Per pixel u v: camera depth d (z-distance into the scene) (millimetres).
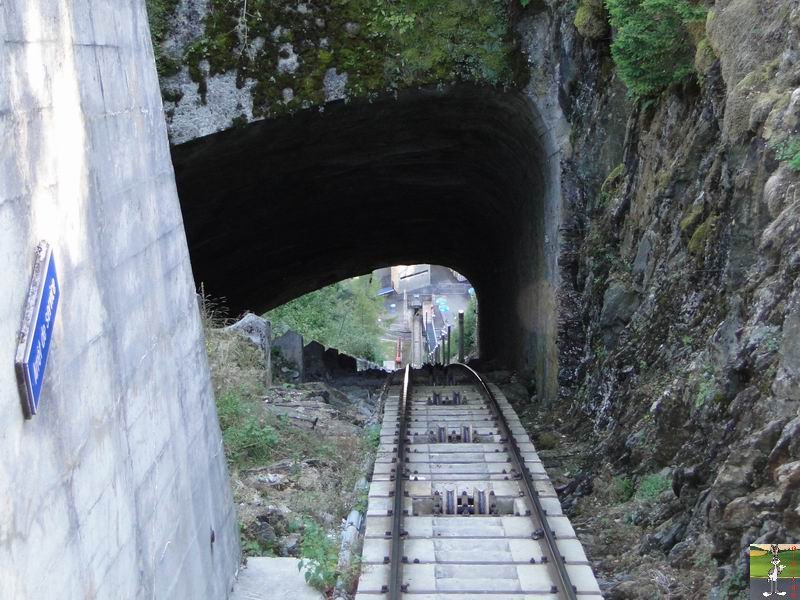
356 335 45875
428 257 33281
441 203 25156
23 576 3174
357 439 13430
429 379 21641
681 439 9719
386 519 9766
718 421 8492
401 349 59469
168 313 6480
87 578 3963
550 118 16438
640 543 9102
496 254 27047
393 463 11945
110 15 5402
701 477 8562
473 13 15898
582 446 13484
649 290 12508
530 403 18438
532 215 19859
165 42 15703
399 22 15711
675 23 11234
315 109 16078
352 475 11820
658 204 12562
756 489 6879
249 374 14117
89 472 4094
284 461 11625
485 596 7836
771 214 8102
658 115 13070
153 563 5254
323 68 15844
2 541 2980
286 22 15750
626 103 15281
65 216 4008
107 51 5234
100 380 4426
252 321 15773
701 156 11461
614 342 13688
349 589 8172
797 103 8000
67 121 4176
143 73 6410
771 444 6898
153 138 6574
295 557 8836
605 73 15414
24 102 3529
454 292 75688
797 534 6039
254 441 11836
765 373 7543
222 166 17516
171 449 6070
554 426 15250
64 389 3812
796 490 6141
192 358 7316
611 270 14445
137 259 5586
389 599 7750
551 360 17281
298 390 16078
